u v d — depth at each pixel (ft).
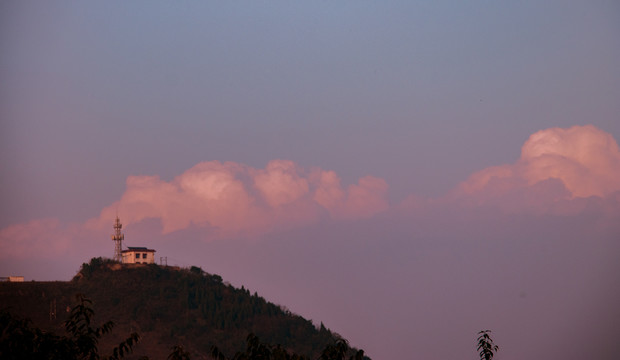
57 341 86.17
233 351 422.82
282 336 445.37
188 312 465.47
